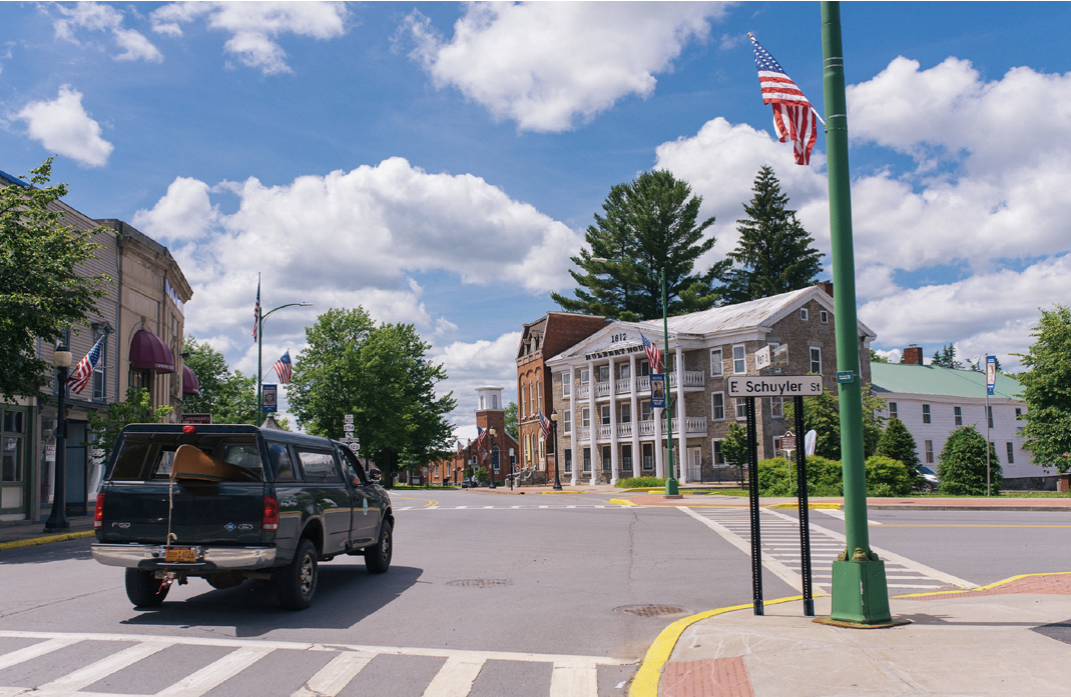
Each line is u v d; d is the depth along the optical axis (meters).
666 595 10.69
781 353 14.16
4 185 22.55
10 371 18.25
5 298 16.62
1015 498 28.81
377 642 7.92
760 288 74.62
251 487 8.91
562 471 58.69
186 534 8.89
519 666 7.05
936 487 44.75
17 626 8.57
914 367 58.75
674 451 48.66
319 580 11.86
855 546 7.89
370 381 63.72
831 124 8.16
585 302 75.44
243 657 7.27
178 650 7.52
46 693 6.12
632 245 76.31
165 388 34.44
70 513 26.66
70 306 18.75
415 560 14.11
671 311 73.00
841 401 8.05
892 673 5.94
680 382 47.09
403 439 64.94
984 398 56.00
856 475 7.91
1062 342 36.72
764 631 7.55
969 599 9.52
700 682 6.14
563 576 12.31
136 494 9.02
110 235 28.91
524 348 65.31
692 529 19.56
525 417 64.56
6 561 14.70
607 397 53.62
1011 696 5.33
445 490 55.91
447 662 7.16
